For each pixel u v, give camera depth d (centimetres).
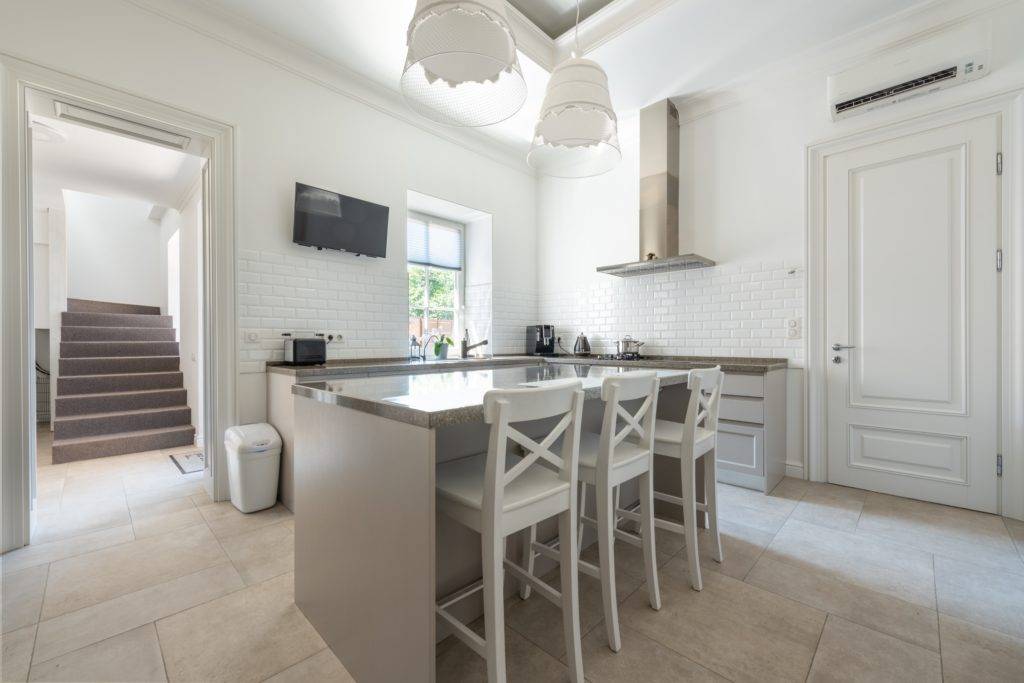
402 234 362
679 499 177
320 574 147
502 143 439
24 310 204
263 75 282
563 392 118
